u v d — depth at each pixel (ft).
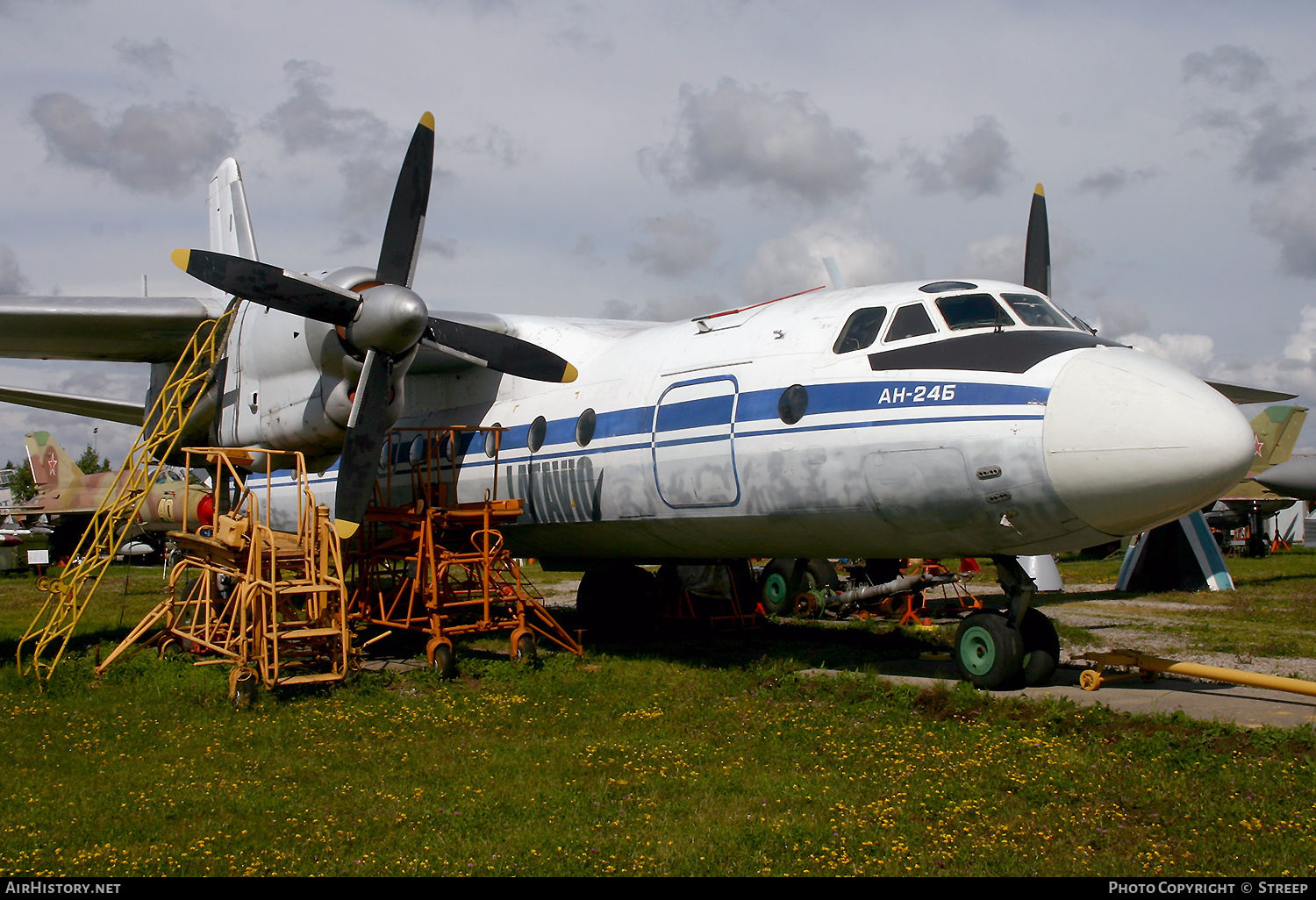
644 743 22.26
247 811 17.53
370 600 36.94
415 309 29.84
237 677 26.43
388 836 16.34
